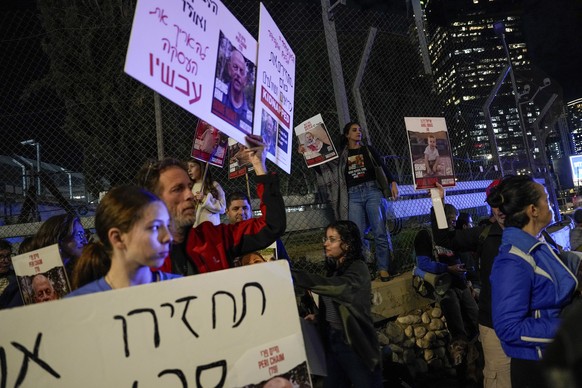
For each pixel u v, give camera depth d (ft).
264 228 6.91
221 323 4.20
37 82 24.77
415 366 14.15
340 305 8.46
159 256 4.43
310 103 28.09
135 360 3.82
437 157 11.18
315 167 17.07
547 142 48.49
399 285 15.05
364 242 16.33
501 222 8.70
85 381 3.65
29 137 23.94
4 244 11.55
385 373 13.17
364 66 18.06
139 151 24.08
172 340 3.98
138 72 4.57
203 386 3.99
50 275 7.18
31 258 7.36
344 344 8.75
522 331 6.00
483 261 8.87
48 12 27.35
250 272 4.47
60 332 3.67
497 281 6.47
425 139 11.17
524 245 6.48
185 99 5.32
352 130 16.02
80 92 25.96
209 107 5.85
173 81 5.12
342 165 16.30
